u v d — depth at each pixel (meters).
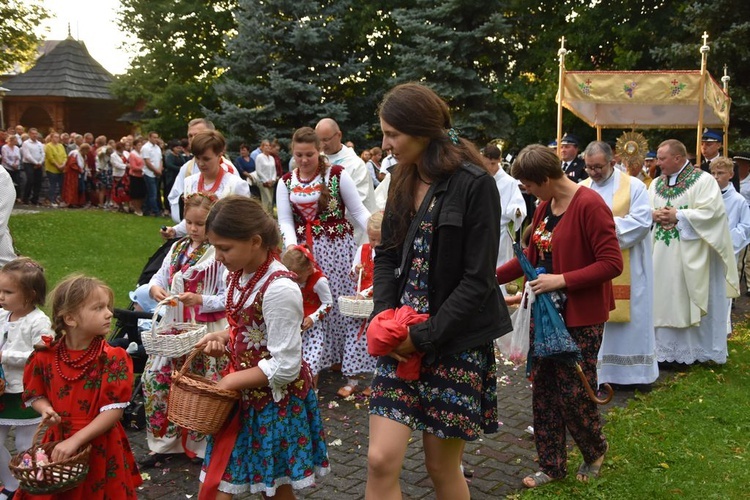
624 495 3.87
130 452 3.24
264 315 2.89
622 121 11.70
